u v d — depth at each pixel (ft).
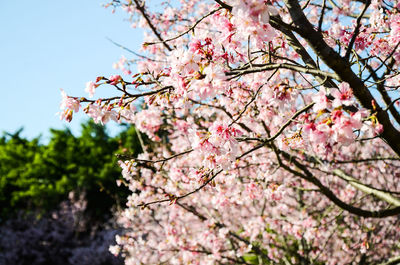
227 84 8.08
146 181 20.77
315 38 7.50
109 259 43.16
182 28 20.03
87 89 7.28
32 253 51.03
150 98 8.60
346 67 7.63
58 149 79.36
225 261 18.37
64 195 71.61
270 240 20.67
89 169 72.23
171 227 18.42
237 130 8.44
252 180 14.48
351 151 22.12
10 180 78.13
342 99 6.18
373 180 24.72
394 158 13.04
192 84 7.00
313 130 6.57
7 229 57.31
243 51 9.95
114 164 9.13
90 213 64.75
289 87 8.66
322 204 23.94
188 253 17.48
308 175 13.28
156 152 22.86
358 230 20.49
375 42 10.69
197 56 7.22
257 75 10.64
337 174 15.14
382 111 7.97
